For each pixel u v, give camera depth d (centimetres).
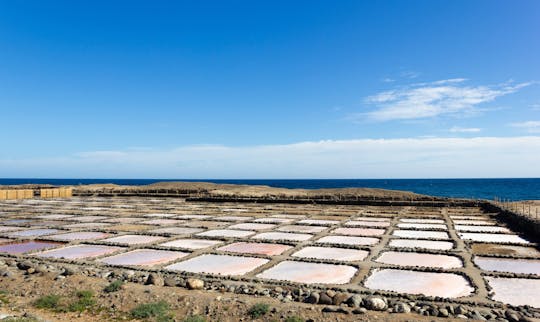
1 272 1334
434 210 3553
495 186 15550
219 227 2544
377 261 1590
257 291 1152
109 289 1148
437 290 1220
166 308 1031
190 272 1400
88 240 2070
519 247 1870
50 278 1273
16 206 4078
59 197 5509
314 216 3150
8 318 914
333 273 1425
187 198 4753
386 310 1004
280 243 1983
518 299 1127
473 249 1820
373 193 5262
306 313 970
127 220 2925
